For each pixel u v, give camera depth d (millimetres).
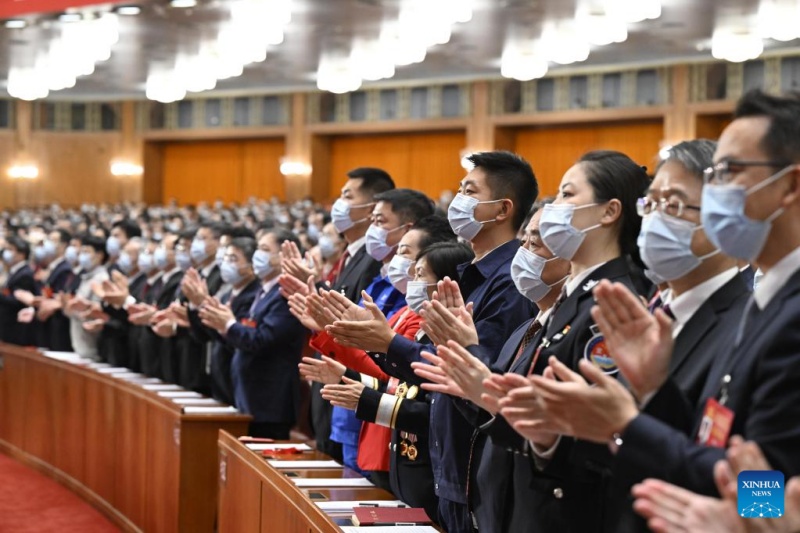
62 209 22812
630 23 13273
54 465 7941
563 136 18688
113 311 7766
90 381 7301
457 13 11844
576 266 2848
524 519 2678
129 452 6469
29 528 6547
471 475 3191
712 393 2090
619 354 2096
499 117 19094
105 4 12227
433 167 20703
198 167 24641
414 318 4168
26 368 8539
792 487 1648
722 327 2279
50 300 8820
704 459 1876
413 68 18797
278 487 4125
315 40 14891
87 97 25328
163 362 7137
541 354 2746
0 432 9016
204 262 7238
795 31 11766
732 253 2002
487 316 3578
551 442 2465
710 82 16391
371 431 4273
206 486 5504
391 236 4762
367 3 12055
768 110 1949
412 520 3508
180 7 12359
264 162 23594
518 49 14961
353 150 21969
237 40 13547
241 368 5586
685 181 2348
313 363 4188
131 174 25109
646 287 2918
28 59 16266
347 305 3680
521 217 3826
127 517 6457
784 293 1938
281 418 5590
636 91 17266
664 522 1726
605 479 2535
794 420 1825
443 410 3473
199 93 23844
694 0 11617
